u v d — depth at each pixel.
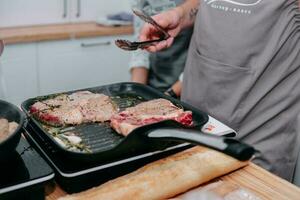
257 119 1.08
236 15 1.05
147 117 0.81
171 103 0.91
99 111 0.87
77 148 0.72
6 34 2.02
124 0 2.62
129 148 0.69
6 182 0.59
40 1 2.29
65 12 2.41
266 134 1.08
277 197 0.69
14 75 2.06
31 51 2.07
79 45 2.22
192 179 0.70
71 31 2.18
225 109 1.09
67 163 0.67
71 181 0.66
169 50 1.59
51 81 2.21
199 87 1.17
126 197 0.64
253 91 1.06
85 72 2.32
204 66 1.13
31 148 0.69
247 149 0.55
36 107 0.86
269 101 1.06
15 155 0.66
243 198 0.68
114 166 0.70
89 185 0.68
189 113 0.83
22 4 2.24
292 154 1.08
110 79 2.45
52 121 0.82
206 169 0.73
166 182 0.68
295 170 1.10
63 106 0.88
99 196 0.64
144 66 1.66
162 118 0.80
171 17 1.14
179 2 1.54
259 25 1.02
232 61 1.07
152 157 0.75
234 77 1.07
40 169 0.63
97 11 2.54
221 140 0.58
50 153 0.71
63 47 2.17
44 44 2.10
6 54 1.99
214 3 1.11
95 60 2.33
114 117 0.82
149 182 0.68
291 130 1.07
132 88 1.03
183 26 1.22
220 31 1.09
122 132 0.77
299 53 1.02
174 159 0.76
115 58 2.40
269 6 1.00
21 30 2.15
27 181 0.60
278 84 1.04
